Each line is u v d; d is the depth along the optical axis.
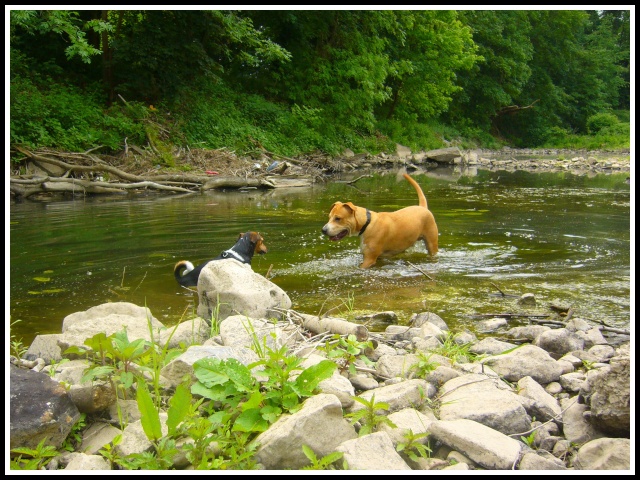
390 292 5.45
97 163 13.55
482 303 5.11
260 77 23.23
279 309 4.26
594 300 5.16
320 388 2.78
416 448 2.46
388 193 13.70
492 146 38.28
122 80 18.05
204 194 13.42
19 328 4.34
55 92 15.36
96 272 5.95
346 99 23.31
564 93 47.06
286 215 9.89
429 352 3.64
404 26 27.62
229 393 2.64
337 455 2.25
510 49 39.22
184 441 2.40
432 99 30.53
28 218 9.34
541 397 3.01
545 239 7.96
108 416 2.70
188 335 3.63
